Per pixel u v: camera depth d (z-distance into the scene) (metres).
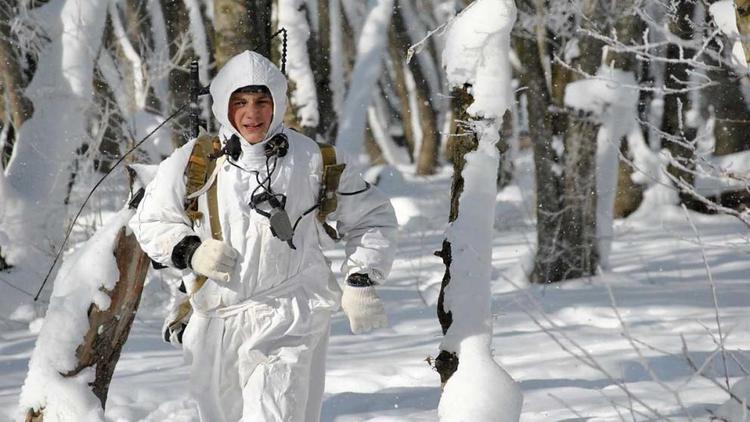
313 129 25.64
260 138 7.62
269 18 19.92
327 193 7.77
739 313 16.73
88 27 20.36
